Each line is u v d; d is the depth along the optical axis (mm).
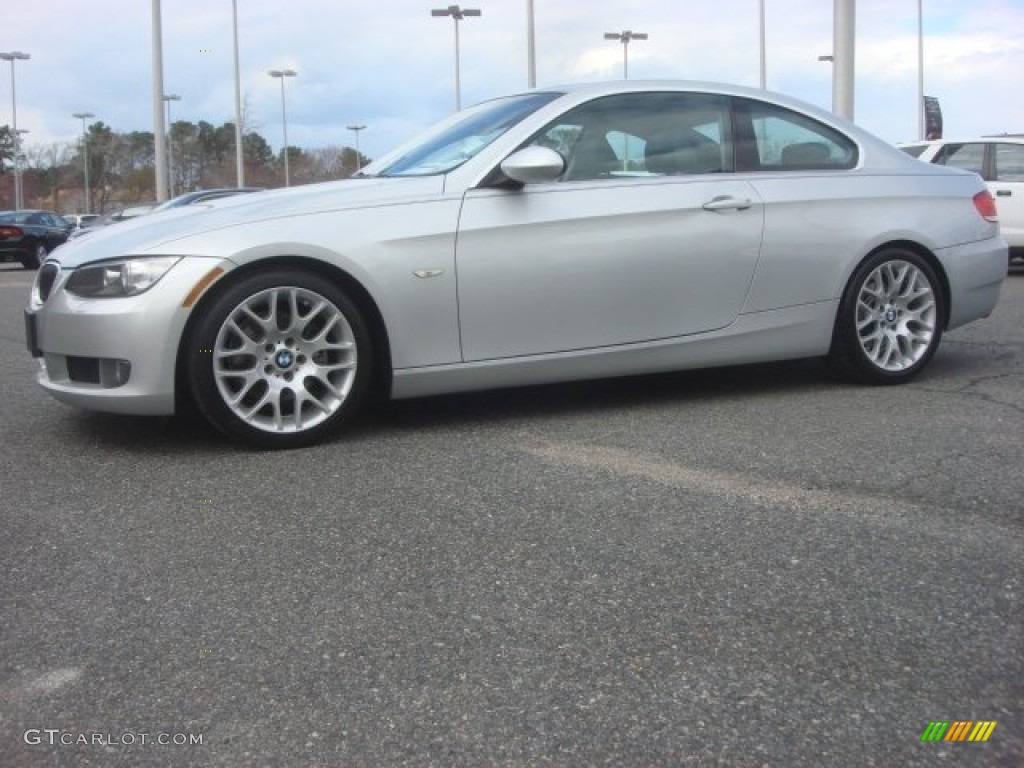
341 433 4238
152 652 2307
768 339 4754
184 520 3154
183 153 51812
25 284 14805
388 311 4008
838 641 2314
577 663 2229
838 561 2760
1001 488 3350
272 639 2359
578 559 2793
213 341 3762
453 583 2648
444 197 4113
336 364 4012
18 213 22297
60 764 1892
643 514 3143
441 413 4605
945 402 4652
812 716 2012
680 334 4547
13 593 2629
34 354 4125
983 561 2754
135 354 3705
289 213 3928
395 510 3217
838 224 4812
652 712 2033
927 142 11906
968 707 2043
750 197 4621
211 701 2100
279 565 2785
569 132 4402
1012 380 5125
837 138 5039
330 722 2018
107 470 3717
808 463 3678
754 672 2182
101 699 2113
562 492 3373
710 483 3453
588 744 1930
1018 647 2281
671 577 2668
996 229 5398
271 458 3846
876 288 4984
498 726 1994
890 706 2047
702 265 4520
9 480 3611
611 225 4324
